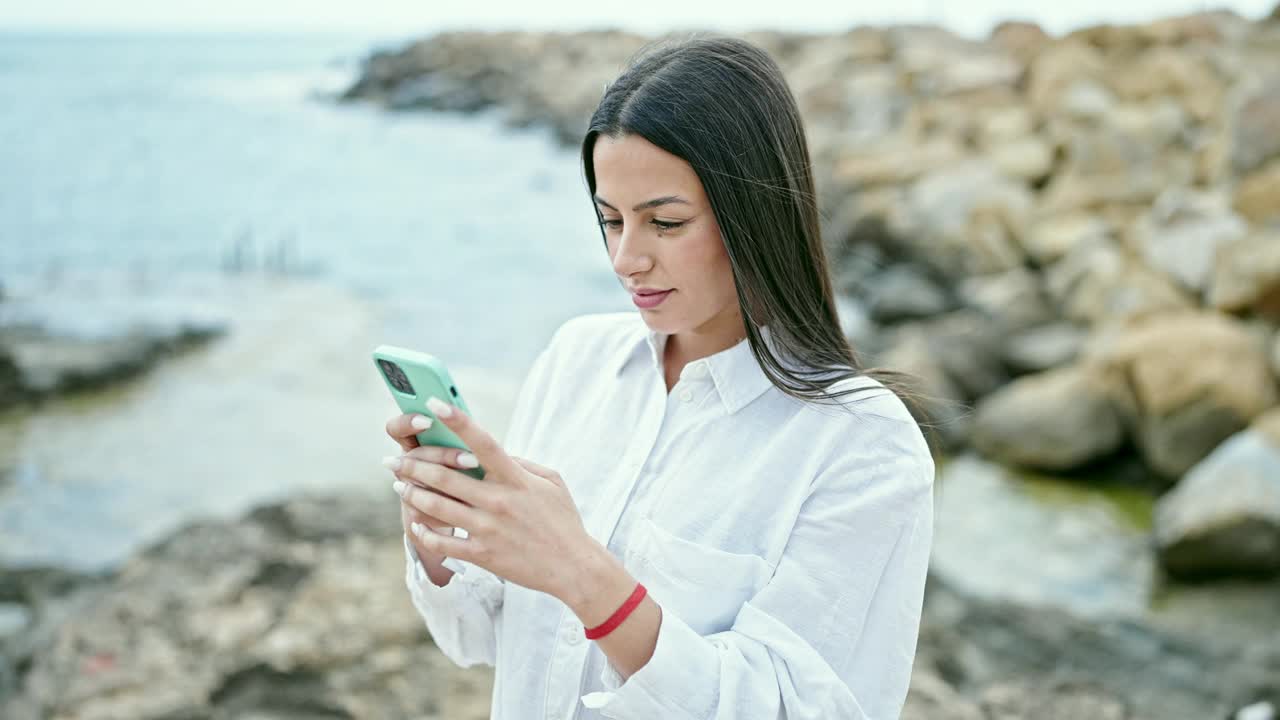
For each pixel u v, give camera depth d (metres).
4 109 44.09
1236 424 7.85
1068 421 8.27
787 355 1.33
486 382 10.43
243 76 68.56
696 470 1.33
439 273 15.65
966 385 9.59
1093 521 7.57
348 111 44.34
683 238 1.25
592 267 16.00
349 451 8.83
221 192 23.92
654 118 1.21
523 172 27.11
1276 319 8.87
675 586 1.28
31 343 10.96
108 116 41.94
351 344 11.80
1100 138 15.48
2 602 5.09
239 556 4.43
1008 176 16.16
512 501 1.11
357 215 20.94
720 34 1.30
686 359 1.42
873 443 1.28
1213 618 6.20
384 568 3.96
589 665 1.33
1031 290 11.66
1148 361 8.14
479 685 3.26
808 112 25.77
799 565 1.25
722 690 1.15
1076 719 3.22
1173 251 10.98
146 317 12.59
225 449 8.84
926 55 29.11
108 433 9.17
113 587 4.23
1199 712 4.03
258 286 14.71
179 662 3.54
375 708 3.16
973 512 7.73
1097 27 23.73
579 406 1.49
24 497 7.82
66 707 3.30
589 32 52.59
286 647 3.39
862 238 14.56
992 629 4.57
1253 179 10.93
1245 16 25.39
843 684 1.18
